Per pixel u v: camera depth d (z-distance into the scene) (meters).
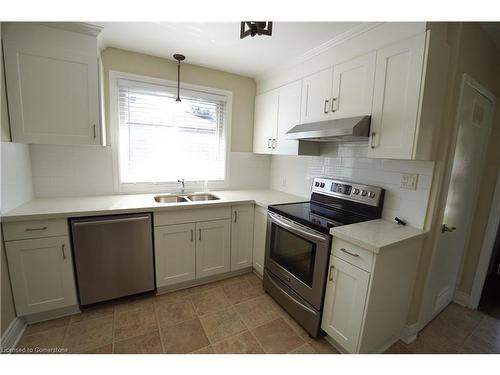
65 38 1.78
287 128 2.46
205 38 2.01
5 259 1.60
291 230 1.89
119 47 2.23
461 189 1.87
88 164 2.26
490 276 2.67
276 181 3.16
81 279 1.86
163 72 2.47
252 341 1.71
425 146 1.47
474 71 1.67
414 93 1.39
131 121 2.43
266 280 2.27
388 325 1.60
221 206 2.36
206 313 1.99
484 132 1.95
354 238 1.43
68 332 1.72
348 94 1.80
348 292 1.50
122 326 1.80
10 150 1.71
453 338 1.82
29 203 1.93
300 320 1.83
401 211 1.76
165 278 2.19
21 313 1.68
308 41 1.96
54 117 1.80
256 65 2.55
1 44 1.62
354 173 2.12
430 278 1.77
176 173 2.72
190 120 2.73
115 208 1.89
